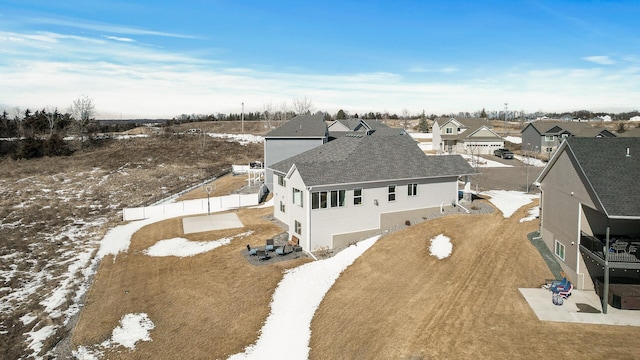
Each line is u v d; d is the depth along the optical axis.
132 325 18.67
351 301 20.02
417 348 15.70
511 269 22.25
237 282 22.81
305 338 17.22
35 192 46.59
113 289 22.41
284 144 45.94
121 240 30.61
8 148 73.81
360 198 28.39
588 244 19.80
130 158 69.50
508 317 17.56
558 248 22.83
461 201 35.44
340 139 36.03
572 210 21.22
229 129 122.44
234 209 39.75
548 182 24.27
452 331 16.70
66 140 82.69
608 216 17.28
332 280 22.55
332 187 27.22
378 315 18.42
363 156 30.92
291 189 29.17
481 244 25.59
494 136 77.56
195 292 21.84
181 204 38.31
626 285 19.06
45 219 36.25
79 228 34.03
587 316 17.48
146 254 27.64
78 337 17.70
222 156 74.81
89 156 71.38
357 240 28.31
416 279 21.78
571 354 14.80
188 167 63.47
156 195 45.91
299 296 20.88
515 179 50.56
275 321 18.72
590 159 20.12
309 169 27.69
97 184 51.25
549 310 18.06
